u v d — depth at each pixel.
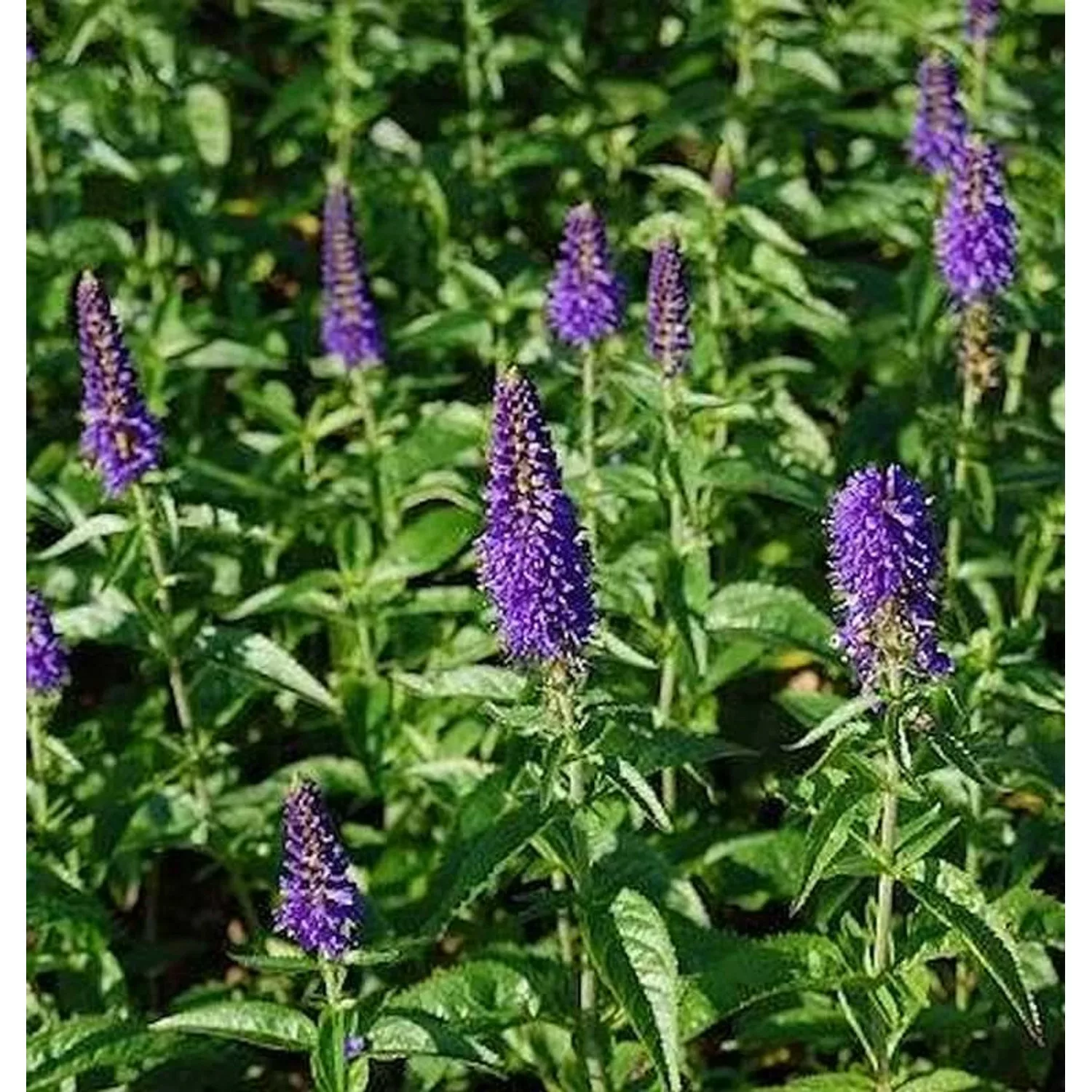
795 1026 1.17
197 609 1.36
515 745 1.19
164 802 1.25
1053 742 1.22
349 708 1.30
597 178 1.66
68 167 1.57
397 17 1.70
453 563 1.42
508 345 1.42
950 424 1.30
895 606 1.03
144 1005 1.32
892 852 1.07
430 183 1.55
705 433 1.33
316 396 1.55
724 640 1.24
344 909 1.05
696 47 1.74
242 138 1.74
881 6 1.63
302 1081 1.28
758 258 1.39
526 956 1.16
